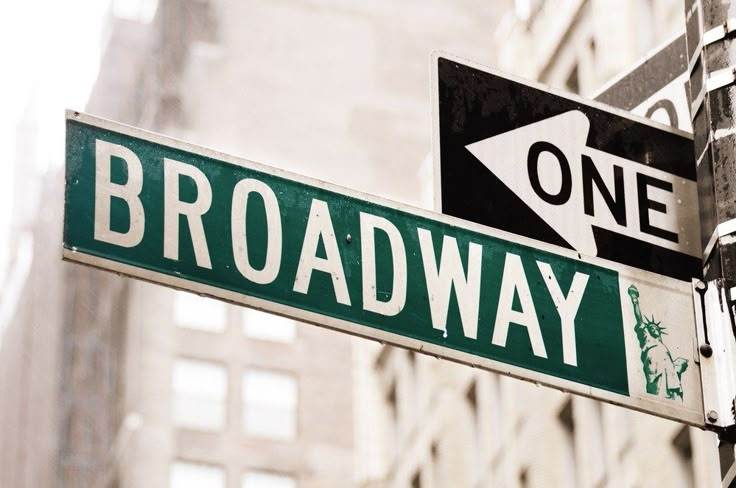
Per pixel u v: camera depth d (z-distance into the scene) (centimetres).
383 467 7850
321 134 12606
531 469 6231
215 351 11788
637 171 1042
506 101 1030
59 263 13450
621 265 1001
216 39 12900
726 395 956
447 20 12688
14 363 13488
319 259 931
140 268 881
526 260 983
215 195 917
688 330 984
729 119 995
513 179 1009
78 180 884
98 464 11694
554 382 950
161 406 11556
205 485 11388
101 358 12094
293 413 11638
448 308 951
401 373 7800
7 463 12975
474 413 6994
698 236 1034
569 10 6203
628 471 5344
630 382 962
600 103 1058
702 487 4772
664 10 5375
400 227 962
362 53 12588
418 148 12506
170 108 12656
